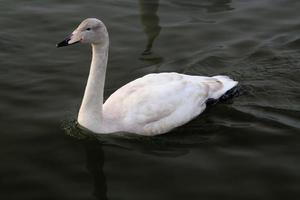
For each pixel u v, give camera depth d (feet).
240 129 9.67
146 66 11.37
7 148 9.19
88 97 9.44
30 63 11.24
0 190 8.48
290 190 8.53
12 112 9.93
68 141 9.37
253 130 9.64
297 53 11.73
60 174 8.77
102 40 9.17
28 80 10.75
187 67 11.36
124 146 9.30
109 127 9.46
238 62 11.51
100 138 9.43
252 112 10.08
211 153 9.17
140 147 9.29
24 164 8.92
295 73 11.12
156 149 9.25
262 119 9.89
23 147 9.23
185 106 9.73
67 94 10.47
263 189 8.54
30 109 10.03
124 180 8.66
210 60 11.57
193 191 8.48
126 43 12.08
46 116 9.89
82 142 9.36
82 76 10.98
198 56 11.71
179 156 9.10
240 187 8.57
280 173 8.80
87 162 8.99
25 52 11.57
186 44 12.10
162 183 8.61
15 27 12.34
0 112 9.91
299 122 9.82
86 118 9.50
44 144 9.30
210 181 8.65
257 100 10.41
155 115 9.50
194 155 9.12
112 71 11.22
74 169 8.86
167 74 9.98
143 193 8.45
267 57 11.63
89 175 8.76
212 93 10.13
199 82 10.06
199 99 9.91
